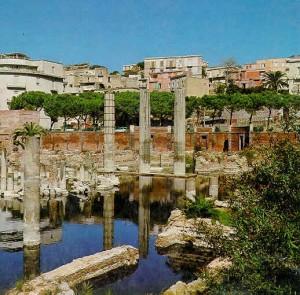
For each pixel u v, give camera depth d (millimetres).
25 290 23188
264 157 14719
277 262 13047
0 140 91812
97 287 25891
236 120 120938
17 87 128750
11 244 34906
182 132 76312
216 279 15336
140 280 27094
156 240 35000
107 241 36531
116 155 91750
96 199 56500
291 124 15320
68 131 101688
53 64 142750
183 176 75312
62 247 34562
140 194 60438
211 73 183250
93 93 124562
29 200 33562
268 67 172375
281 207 13625
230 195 14805
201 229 16328
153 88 163375
